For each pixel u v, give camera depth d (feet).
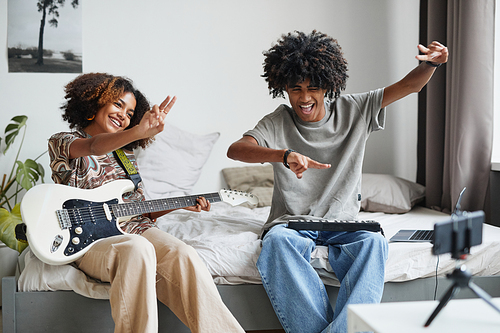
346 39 10.07
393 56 10.21
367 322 2.71
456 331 2.57
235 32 9.72
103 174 5.15
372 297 4.30
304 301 4.41
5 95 8.77
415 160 10.36
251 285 4.92
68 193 4.64
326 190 5.47
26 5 8.79
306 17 9.91
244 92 9.80
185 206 5.43
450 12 7.72
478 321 2.72
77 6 9.02
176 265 4.38
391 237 5.52
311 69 5.16
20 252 6.34
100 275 4.43
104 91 5.28
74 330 4.56
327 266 4.87
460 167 7.20
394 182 8.43
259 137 5.50
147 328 3.89
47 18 8.89
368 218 7.43
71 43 9.02
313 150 5.61
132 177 5.35
